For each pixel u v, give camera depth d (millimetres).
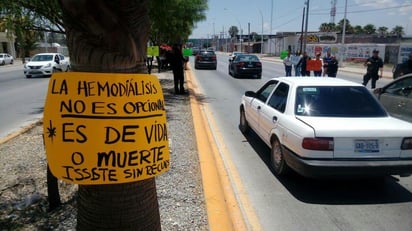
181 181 4773
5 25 5656
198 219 3748
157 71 26203
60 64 24656
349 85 5492
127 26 1710
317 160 4410
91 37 1691
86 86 1762
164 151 2006
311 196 4703
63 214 3783
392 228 3896
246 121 7750
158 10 12531
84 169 1798
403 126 4598
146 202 1953
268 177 5359
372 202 4543
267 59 59469
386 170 4441
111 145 1796
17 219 3705
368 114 4996
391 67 38156
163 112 2021
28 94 14969
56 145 1812
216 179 4805
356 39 63875
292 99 5273
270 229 3848
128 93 1807
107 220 1877
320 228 3883
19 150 6055
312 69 19156
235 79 21922
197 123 8445
